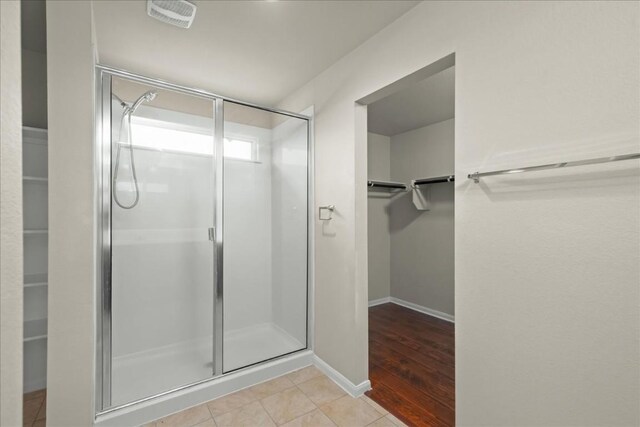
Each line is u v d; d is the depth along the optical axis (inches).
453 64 62.3
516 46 49.0
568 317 43.7
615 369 39.7
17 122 13.0
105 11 65.9
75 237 60.2
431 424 69.9
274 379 89.1
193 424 70.1
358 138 82.8
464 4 56.4
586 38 41.8
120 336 78.6
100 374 69.2
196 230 87.0
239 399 79.4
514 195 49.4
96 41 76.3
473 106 54.9
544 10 45.9
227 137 91.7
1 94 11.9
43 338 82.4
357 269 81.9
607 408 40.3
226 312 95.3
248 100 116.3
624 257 38.9
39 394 79.8
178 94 82.3
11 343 12.3
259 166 97.5
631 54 38.2
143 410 70.4
